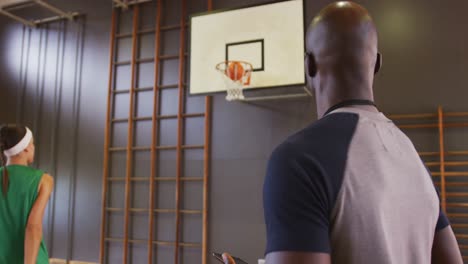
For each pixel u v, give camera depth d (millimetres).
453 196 3271
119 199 4453
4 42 5352
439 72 3426
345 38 663
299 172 545
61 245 4637
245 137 3996
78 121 4797
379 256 551
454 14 3447
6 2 5305
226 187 3994
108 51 4770
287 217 530
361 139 602
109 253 4391
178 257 4074
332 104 674
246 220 3867
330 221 558
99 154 4617
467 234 3170
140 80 4559
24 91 5148
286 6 3496
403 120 3467
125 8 4719
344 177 562
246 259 3812
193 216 4082
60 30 5090
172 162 4266
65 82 4945
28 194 1549
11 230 1522
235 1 4203
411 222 609
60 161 4805
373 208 560
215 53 3682
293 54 3385
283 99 3900
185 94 4312
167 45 4480
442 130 3312
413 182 627
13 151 1623
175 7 4492
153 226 4234
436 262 711
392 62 3566
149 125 4434
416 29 3537
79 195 4648
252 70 3484
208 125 4145
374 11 3680
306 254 510
